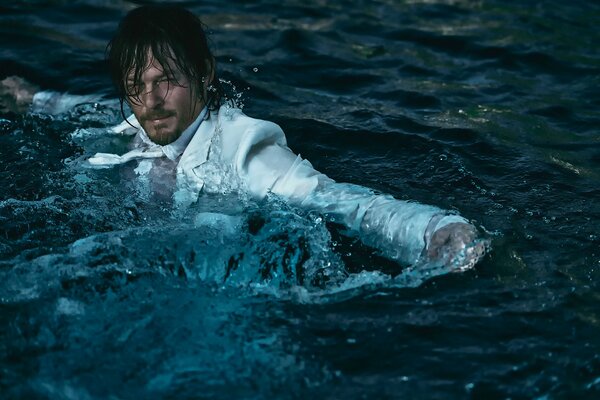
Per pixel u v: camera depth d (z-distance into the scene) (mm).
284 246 3477
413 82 5934
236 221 3605
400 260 3455
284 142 3980
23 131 4750
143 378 2723
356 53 6473
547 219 3916
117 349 2857
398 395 2674
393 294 3254
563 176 4441
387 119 5148
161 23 3648
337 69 6105
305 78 5922
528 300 3225
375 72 6094
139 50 3623
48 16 6930
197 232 3543
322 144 4742
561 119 5359
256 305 3150
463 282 3328
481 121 5219
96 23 6844
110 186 3951
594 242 3693
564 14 7574
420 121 5156
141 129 4152
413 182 4297
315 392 2680
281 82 5809
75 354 2828
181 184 3836
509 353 2898
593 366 2830
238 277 3318
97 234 3520
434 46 6707
